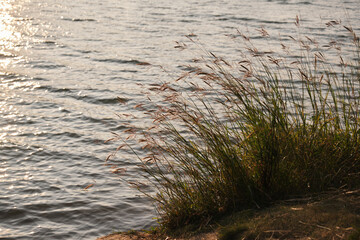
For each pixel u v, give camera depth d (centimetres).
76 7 3459
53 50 1972
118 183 755
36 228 614
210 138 489
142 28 2589
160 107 510
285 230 385
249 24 2817
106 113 1181
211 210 464
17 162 855
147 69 1666
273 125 475
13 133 1014
